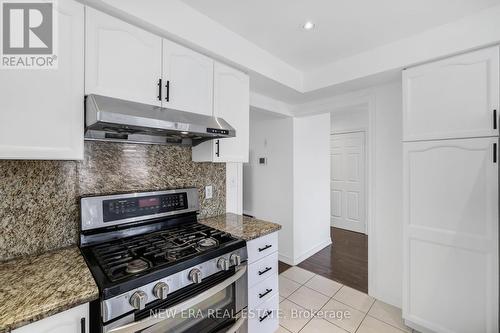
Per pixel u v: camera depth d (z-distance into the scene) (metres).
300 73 2.45
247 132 1.95
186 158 1.88
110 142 1.48
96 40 1.15
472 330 1.56
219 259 1.28
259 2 1.44
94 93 1.15
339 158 4.85
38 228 1.23
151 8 1.30
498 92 1.47
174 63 1.45
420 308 1.79
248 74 1.99
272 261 1.75
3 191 1.14
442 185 1.68
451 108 1.64
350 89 2.39
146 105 1.31
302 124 3.29
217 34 1.64
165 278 1.05
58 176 1.29
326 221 3.83
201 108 1.60
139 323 0.96
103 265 1.07
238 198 2.30
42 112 1.02
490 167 1.50
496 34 1.47
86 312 0.89
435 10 1.50
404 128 1.85
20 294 0.84
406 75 1.85
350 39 1.84
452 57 1.64
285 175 3.22
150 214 1.57
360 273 2.88
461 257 1.61
